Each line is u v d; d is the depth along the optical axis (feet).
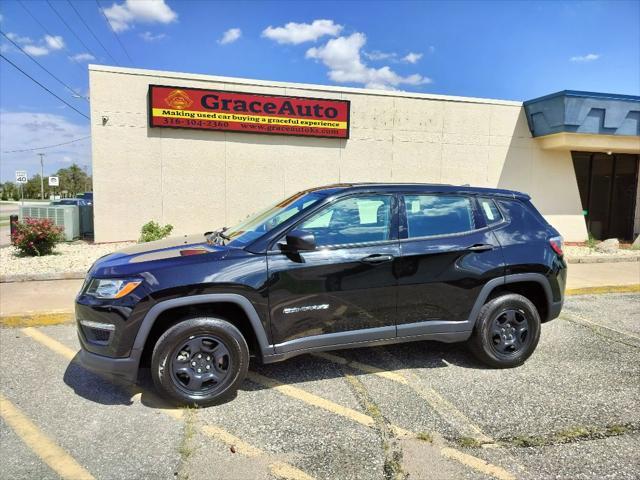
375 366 14.85
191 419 11.41
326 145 42.83
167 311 12.00
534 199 48.57
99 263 12.74
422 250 13.50
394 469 9.41
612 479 9.12
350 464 9.58
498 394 12.88
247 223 14.92
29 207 40.83
